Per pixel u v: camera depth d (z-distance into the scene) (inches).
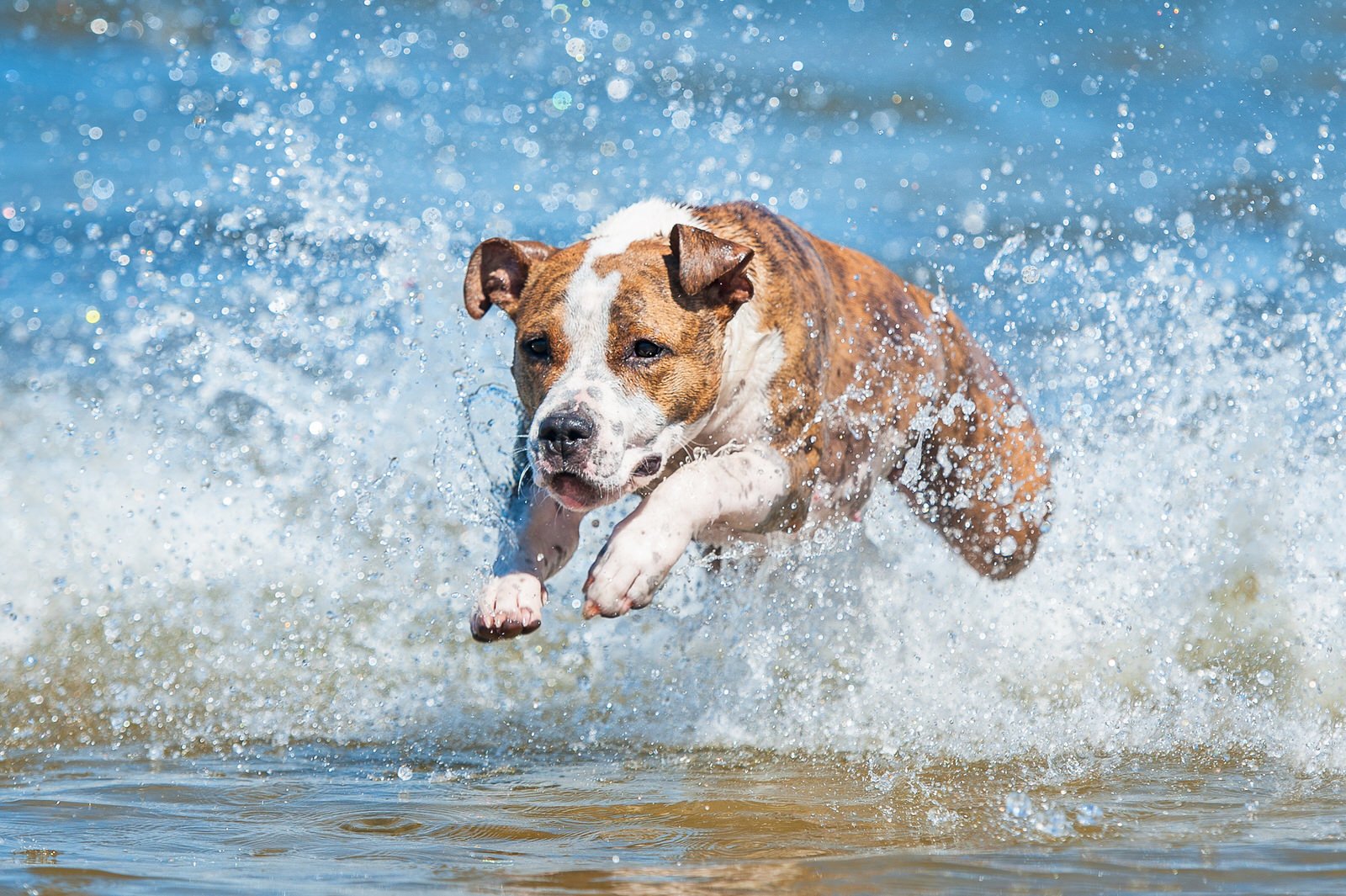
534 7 1192.2
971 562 421.7
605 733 364.8
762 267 343.9
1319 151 925.2
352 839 265.3
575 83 1029.2
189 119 975.6
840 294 375.6
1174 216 832.3
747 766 330.6
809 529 370.9
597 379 312.3
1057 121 1024.9
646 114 981.8
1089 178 897.5
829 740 350.9
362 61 1055.0
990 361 426.0
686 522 315.3
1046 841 257.3
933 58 1160.8
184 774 323.9
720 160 911.0
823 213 831.7
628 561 304.2
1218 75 1094.4
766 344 337.7
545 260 337.7
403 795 303.4
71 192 869.8
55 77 1064.8
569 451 302.0
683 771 327.6
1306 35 1174.3
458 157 871.7
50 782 314.0
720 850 254.5
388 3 1160.8
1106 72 1120.8
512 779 320.5
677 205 358.0
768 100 1043.9
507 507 334.0
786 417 342.0
